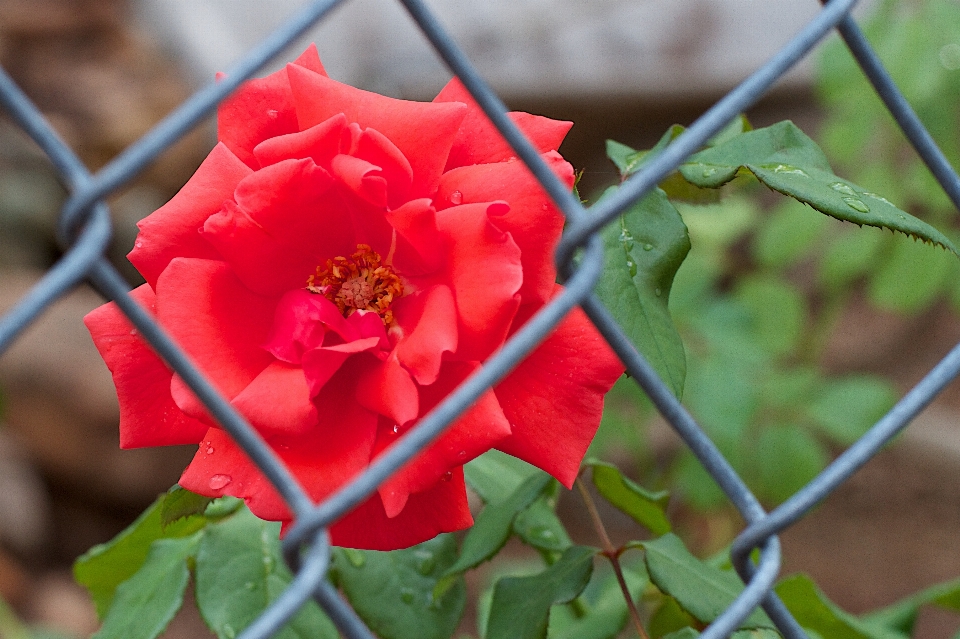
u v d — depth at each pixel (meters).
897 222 0.45
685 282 1.21
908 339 1.63
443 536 0.54
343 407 0.45
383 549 0.45
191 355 0.44
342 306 0.47
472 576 1.40
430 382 0.43
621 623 0.62
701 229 1.23
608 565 0.87
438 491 0.45
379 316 0.47
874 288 1.15
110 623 0.53
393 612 0.51
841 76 1.02
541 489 0.50
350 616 0.37
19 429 1.60
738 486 0.40
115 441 1.64
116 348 0.44
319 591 0.37
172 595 0.52
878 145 1.09
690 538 1.41
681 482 1.07
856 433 1.09
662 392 0.40
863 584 1.36
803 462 1.05
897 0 1.02
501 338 0.43
